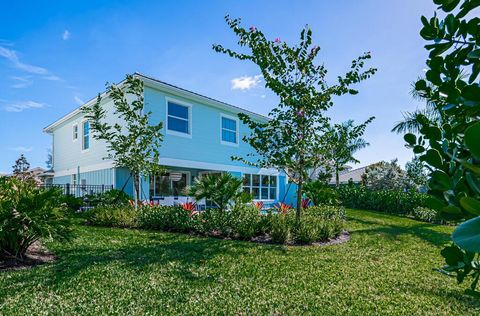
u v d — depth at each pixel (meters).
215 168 15.01
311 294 3.88
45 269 4.57
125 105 9.87
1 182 6.17
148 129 10.04
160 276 4.33
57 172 18.48
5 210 4.77
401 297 3.93
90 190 13.28
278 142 7.71
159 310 3.25
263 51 7.34
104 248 6.09
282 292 3.91
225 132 15.98
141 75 11.64
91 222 9.73
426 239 8.83
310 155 7.75
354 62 7.31
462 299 3.95
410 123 13.53
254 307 3.41
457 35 1.29
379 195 17.59
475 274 1.17
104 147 13.99
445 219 1.12
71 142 17.03
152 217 9.04
